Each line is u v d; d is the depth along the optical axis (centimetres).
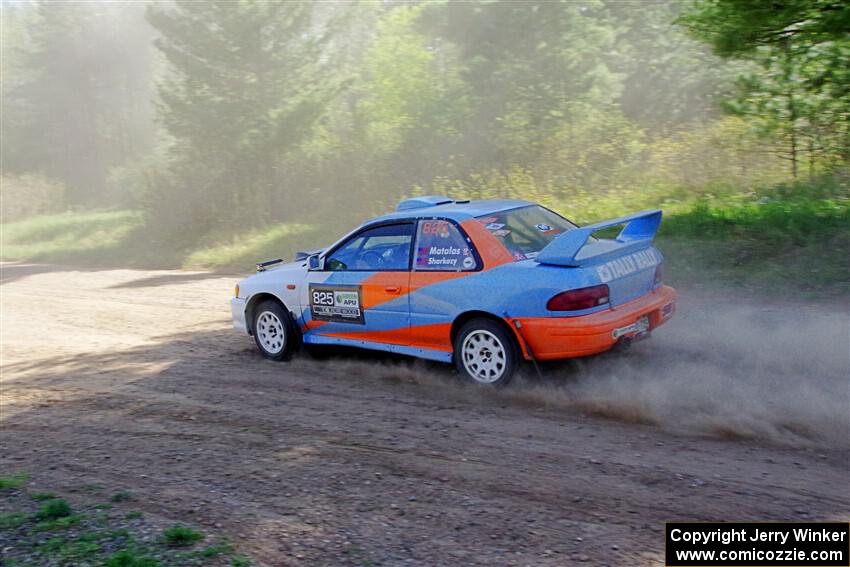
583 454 521
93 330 1091
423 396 672
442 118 2108
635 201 1449
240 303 846
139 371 841
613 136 1819
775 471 474
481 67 2203
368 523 449
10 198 3075
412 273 696
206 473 546
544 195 1605
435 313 680
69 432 664
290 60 2147
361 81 2277
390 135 2142
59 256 2086
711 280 980
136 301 1292
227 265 1652
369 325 735
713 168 1501
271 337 830
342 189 2086
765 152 1470
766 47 1257
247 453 577
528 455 527
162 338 998
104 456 598
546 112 2048
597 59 2180
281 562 412
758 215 1144
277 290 808
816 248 988
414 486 495
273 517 466
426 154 2077
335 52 2325
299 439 596
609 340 607
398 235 716
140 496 514
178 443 612
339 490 498
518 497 467
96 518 482
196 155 2214
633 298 652
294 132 2131
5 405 763
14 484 550
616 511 441
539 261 629
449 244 679
